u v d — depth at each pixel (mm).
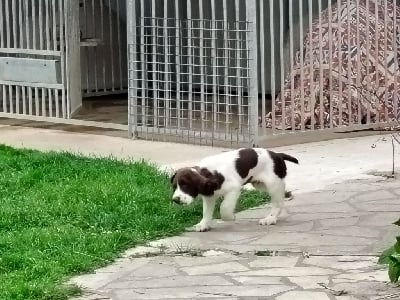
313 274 6648
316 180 9672
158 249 7418
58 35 13547
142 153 11289
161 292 6375
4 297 6227
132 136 12383
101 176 9531
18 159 10617
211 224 7941
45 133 13055
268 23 14562
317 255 7117
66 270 6836
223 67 12000
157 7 14180
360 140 11867
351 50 12438
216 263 7012
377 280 6465
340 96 12242
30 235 7605
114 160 10438
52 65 13281
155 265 7008
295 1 14055
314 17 13875
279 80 14609
